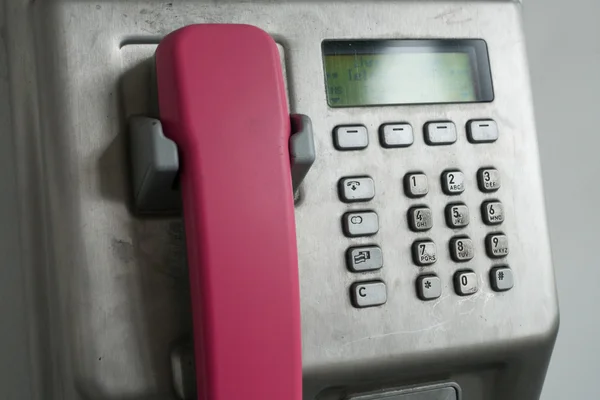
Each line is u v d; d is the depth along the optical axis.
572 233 0.83
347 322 0.51
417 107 0.55
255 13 0.51
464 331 0.54
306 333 0.49
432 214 0.54
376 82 0.54
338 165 0.52
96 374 0.44
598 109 0.84
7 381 0.52
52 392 0.45
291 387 0.45
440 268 0.54
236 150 0.44
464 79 0.58
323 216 0.51
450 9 0.58
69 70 0.46
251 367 0.44
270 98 0.45
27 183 0.46
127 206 0.46
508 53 0.60
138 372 0.45
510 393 0.58
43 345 0.46
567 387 0.83
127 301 0.45
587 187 0.83
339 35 0.54
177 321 0.46
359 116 0.53
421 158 0.55
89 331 0.44
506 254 0.56
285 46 0.52
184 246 0.47
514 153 0.58
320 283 0.50
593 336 0.84
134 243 0.46
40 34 0.46
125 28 0.47
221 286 0.43
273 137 0.45
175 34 0.45
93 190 0.45
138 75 0.47
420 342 0.52
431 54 0.57
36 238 0.46
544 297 0.57
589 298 0.83
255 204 0.44
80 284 0.45
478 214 0.56
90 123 0.46
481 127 0.57
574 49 0.83
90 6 0.47
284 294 0.44
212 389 0.43
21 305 0.51
